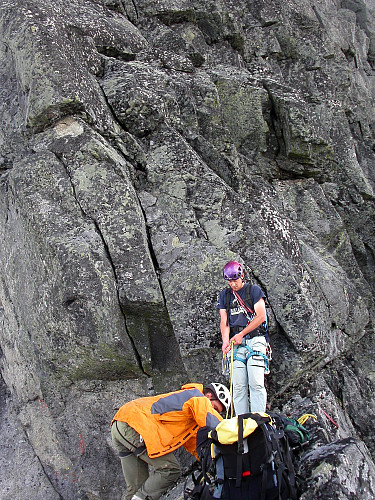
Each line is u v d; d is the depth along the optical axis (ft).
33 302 20.03
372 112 37.52
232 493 13.42
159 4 28.78
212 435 13.78
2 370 23.08
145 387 19.61
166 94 23.22
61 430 19.84
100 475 19.33
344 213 29.96
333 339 22.31
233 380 17.01
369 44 47.39
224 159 23.52
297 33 34.30
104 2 27.32
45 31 21.06
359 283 27.20
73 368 19.47
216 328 18.65
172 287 19.10
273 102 28.37
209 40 30.60
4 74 22.66
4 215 21.84
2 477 20.56
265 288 19.45
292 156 28.14
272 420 14.55
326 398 19.06
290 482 13.69
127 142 21.81
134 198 20.04
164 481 15.37
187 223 20.43
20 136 21.52
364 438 20.86
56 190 19.76
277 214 22.95
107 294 18.62
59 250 18.78
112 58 24.11
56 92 20.36
